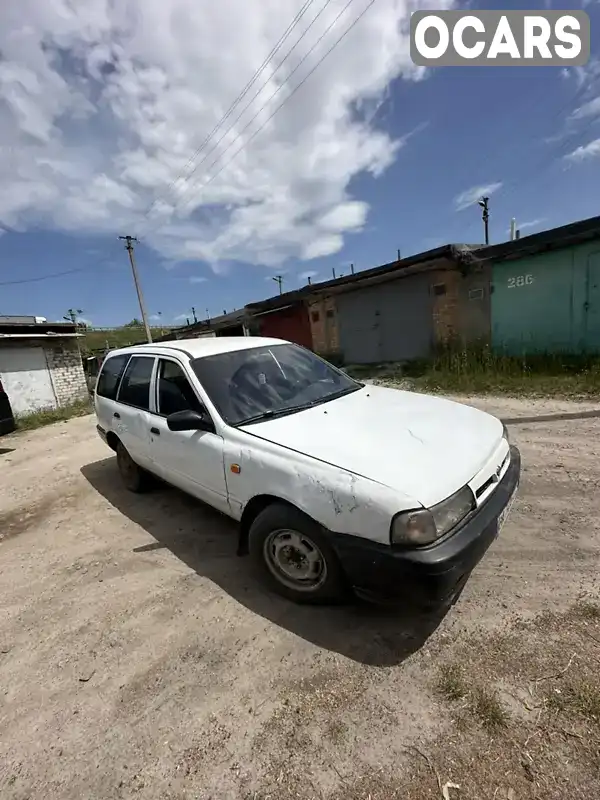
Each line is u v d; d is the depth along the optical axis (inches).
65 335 521.3
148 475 172.7
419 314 452.4
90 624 98.7
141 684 79.8
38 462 257.4
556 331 351.9
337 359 566.6
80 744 68.9
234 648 86.4
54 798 61.0
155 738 68.7
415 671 76.2
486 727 64.6
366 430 100.6
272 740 66.4
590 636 79.0
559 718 64.6
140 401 152.9
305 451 92.4
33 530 156.4
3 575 126.1
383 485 78.2
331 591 89.6
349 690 73.9
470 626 84.9
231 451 104.7
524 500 133.4
